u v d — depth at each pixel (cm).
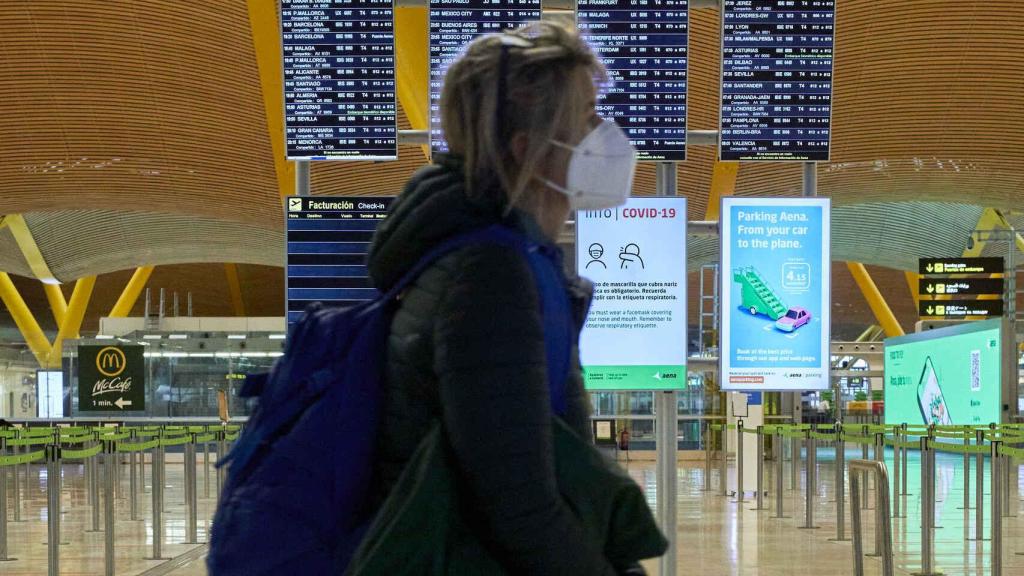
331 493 151
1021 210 2127
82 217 3231
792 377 805
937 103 1611
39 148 1736
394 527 139
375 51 823
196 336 2823
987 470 2217
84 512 1481
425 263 155
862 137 1678
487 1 798
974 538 1132
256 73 1638
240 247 3444
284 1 822
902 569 923
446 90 167
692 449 2609
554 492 141
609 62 802
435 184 161
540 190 174
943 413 2295
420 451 143
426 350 148
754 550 1034
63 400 2733
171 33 1570
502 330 142
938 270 2973
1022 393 2967
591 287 182
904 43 1535
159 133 1733
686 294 764
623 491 148
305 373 158
